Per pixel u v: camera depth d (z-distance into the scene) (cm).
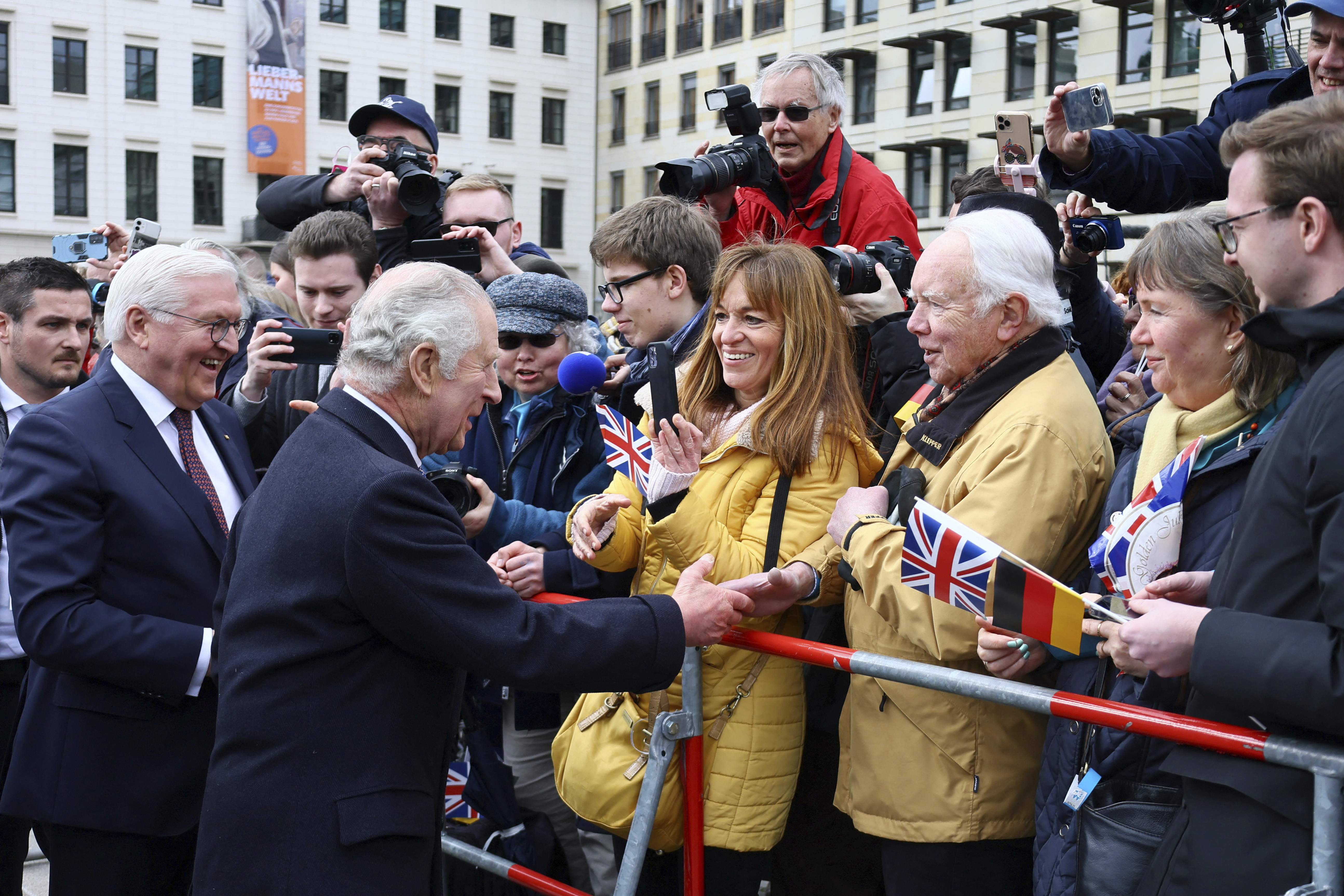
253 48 3162
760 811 205
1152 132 2212
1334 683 121
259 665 170
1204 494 166
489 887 266
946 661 183
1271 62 294
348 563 168
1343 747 130
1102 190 260
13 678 297
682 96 3416
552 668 172
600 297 3691
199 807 225
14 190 2931
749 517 212
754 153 319
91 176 3025
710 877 207
